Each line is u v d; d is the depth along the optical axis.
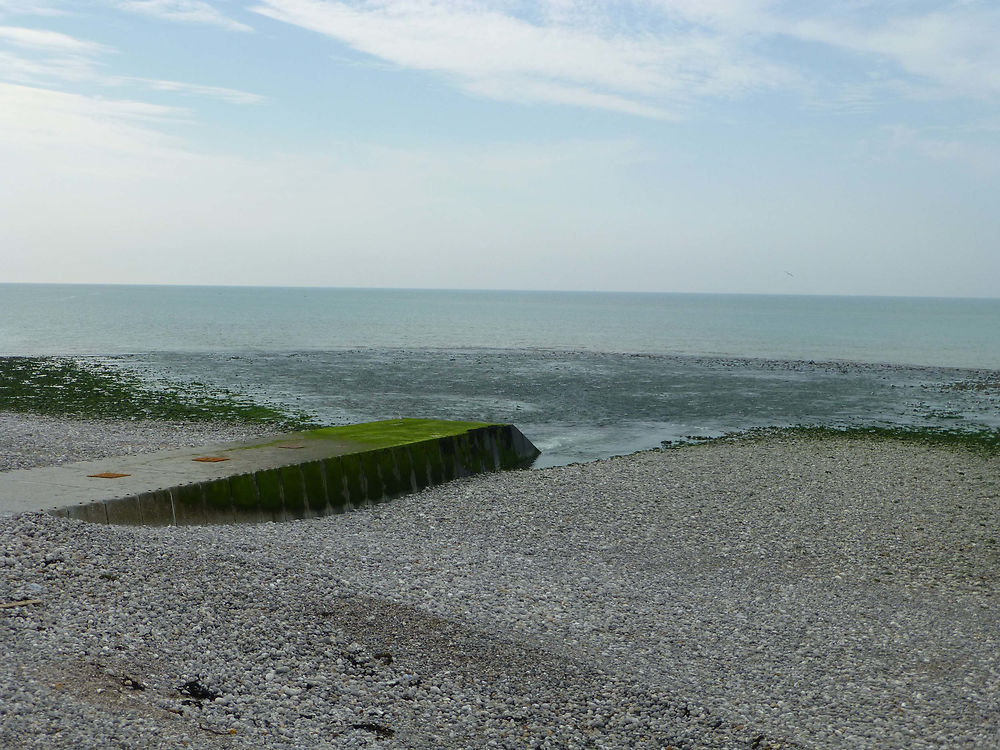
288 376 48.75
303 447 19.86
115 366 53.06
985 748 8.13
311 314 152.00
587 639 10.61
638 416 35.19
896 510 18.84
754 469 23.33
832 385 48.09
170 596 9.91
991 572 14.55
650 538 16.28
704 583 13.62
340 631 9.74
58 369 49.88
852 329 118.69
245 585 10.66
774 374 54.31
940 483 21.83
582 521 17.47
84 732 6.70
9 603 9.04
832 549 15.81
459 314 162.88
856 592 13.36
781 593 13.19
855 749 8.05
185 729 7.12
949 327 128.00
